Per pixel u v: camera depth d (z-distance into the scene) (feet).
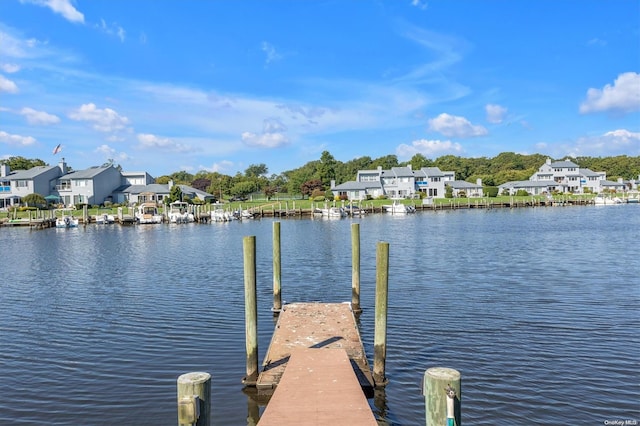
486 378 36.78
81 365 40.93
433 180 377.50
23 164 379.14
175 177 519.19
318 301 63.21
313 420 26.86
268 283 75.25
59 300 64.95
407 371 38.58
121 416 31.91
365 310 57.31
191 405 21.18
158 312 57.62
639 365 38.83
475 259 96.17
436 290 67.31
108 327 51.75
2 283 78.13
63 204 288.10
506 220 208.74
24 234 179.22
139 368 40.06
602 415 31.17
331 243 131.44
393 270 84.48
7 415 32.24
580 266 85.20
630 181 461.78
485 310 55.98
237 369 39.60
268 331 49.90
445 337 46.60
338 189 346.54
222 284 74.74
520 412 31.55
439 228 174.09
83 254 115.14
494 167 549.13
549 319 51.88
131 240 149.69
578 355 41.22
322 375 33.55
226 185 374.84
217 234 168.55
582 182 428.15
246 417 31.71
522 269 83.35
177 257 107.34
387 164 530.68
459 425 21.86
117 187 326.03
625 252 102.42
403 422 30.86
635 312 53.98
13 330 51.16
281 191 448.24
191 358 42.19
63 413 32.45
